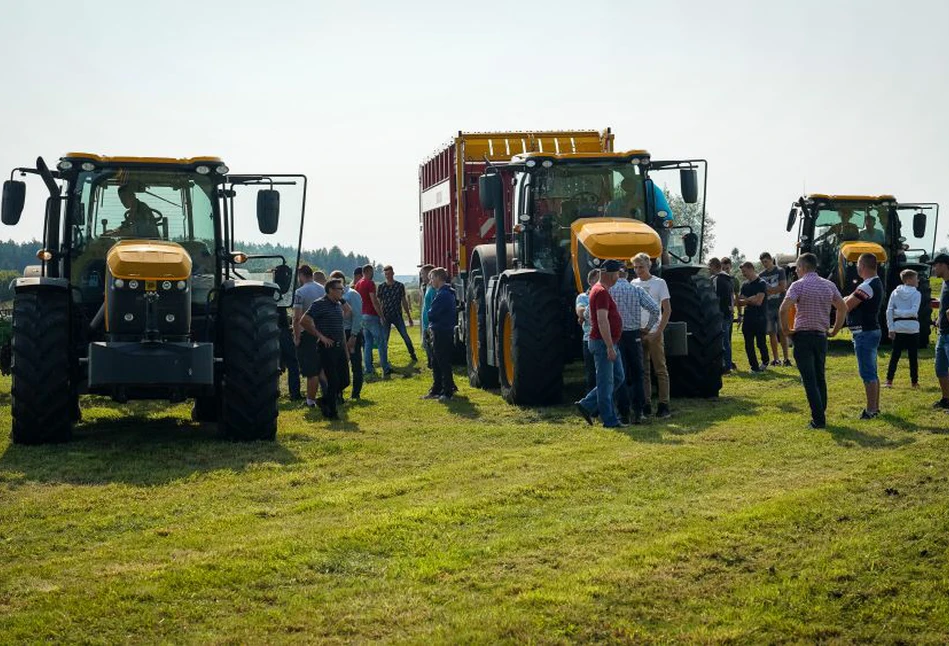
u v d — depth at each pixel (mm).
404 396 14008
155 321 10000
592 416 11758
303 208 11242
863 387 13000
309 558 6406
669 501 7656
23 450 10086
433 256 19078
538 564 6281
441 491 8172
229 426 10500
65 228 10703
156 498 8172
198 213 10953
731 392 13266
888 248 19031
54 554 6742
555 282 12828
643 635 5215
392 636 5238
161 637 5289
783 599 5699
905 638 5285
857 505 7191
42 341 10266
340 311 12141
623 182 13344
